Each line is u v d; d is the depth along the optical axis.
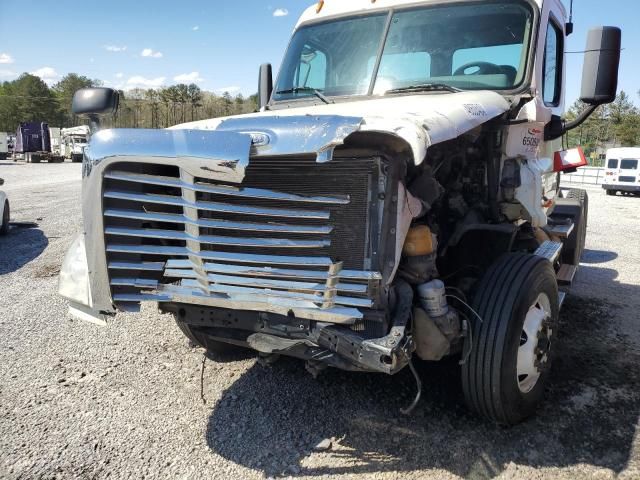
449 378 3.74
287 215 2.55
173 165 2.42
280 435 3.08
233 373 3.85
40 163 41.06
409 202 2.64
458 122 2.63
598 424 3.20
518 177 3.54
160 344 4.40
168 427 3.15
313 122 2.33
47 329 4.71
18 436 3.03
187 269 2.63
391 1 4.18
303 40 4.52
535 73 3.81
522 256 3.19
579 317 5.19
